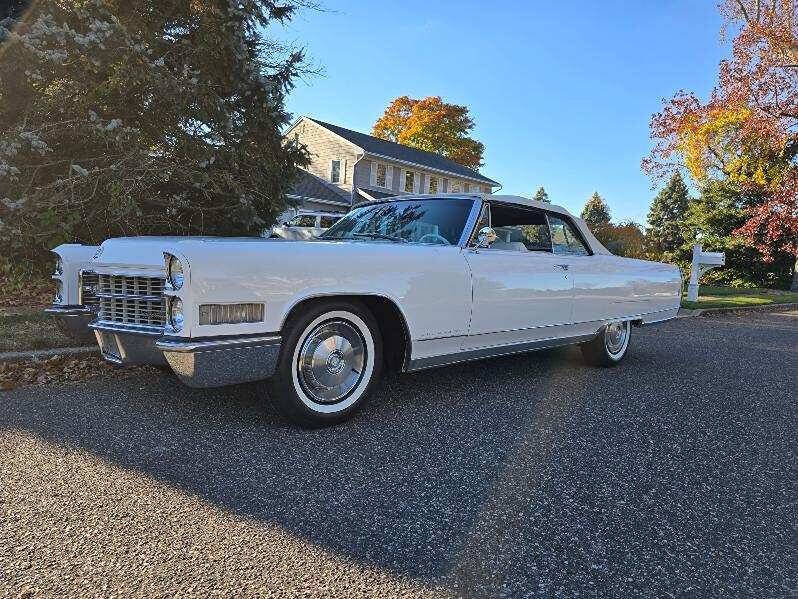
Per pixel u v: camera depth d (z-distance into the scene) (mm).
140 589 1875
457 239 4188
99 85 7578
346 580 1977
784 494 2822
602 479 2922
